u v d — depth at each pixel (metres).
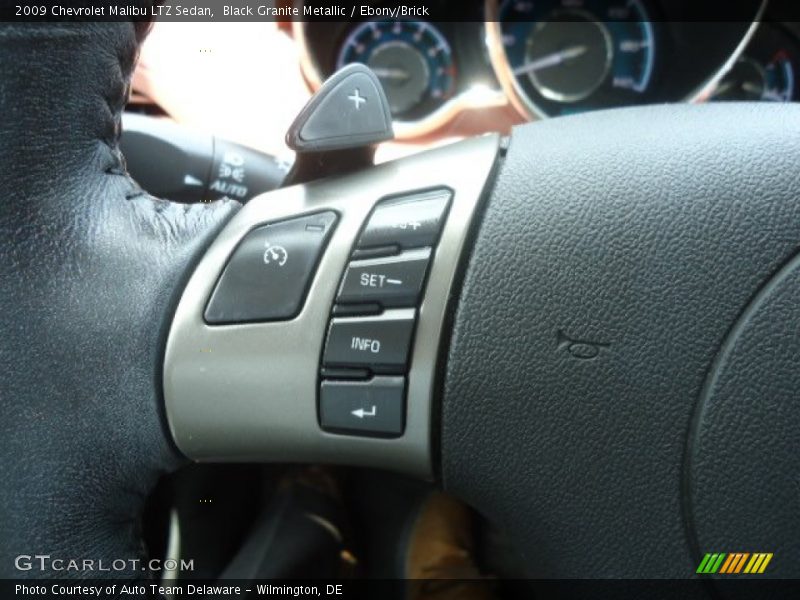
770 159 0.53
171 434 0.56
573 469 0.52
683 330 0.51
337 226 0.54
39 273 0.53
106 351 0.54
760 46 1.19
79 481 0.55
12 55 0.52
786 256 0.51
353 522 0.91
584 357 0.51
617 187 0.53
